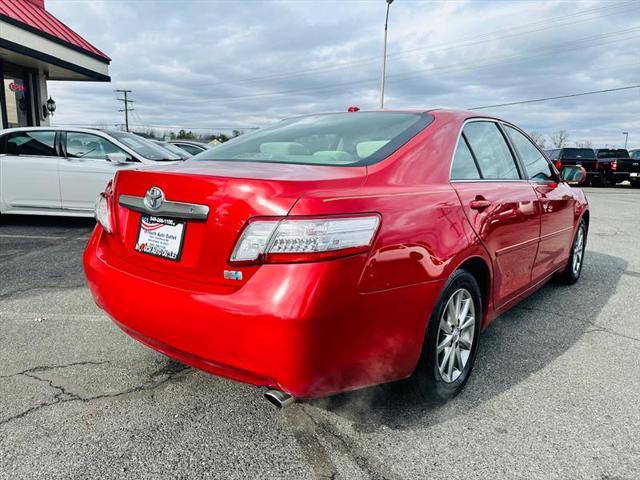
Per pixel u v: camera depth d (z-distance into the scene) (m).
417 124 2.69
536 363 3.04
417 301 2.14
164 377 2.75
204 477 1.96
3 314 3.66
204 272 2.03
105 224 2.53
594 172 22.02
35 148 7.04
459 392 2.63
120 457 2.06
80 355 3.00
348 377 1.96
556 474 2.01
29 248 5.80
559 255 4.14
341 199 1.92
